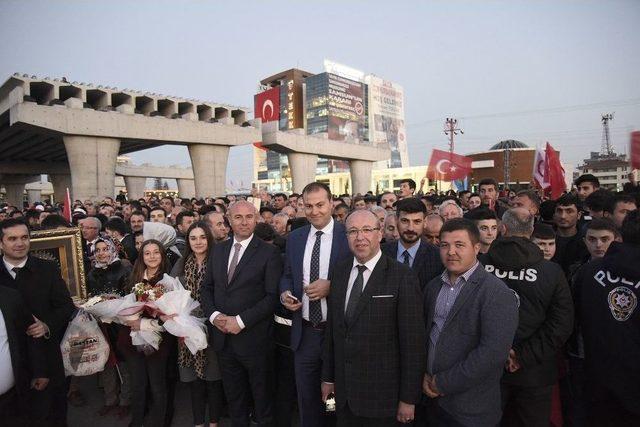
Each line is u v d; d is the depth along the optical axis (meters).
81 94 22.47
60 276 3.57
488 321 2.27
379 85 168.88
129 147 32.59
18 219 3.31
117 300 3.52
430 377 2.53
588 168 63.41
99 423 3.99
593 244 3.16
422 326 2.49
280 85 156.38
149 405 3.92
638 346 2.27
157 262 3.93
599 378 2.44
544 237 3.36
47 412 3.27
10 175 50.91
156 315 3.46
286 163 138.88
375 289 2.57
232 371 3.50
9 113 22.33
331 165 138.50
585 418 2.63
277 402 3.74
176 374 3.90
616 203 4.10
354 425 2.70
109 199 14.66
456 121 49.38
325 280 3.01
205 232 4.03
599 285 2.46
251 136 29.39
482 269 2.45
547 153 8.37
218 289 3.58
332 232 3.34
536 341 2.57
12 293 2.84
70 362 3.66
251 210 3.57
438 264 3.26
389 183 82.12
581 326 2.66
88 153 21.92
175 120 25.42
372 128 163.75
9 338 2.76
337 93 146.50
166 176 60.50
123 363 4.09
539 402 2.68
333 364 2.88
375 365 2.54
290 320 3.61
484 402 2.38
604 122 63.53
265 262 3.56
